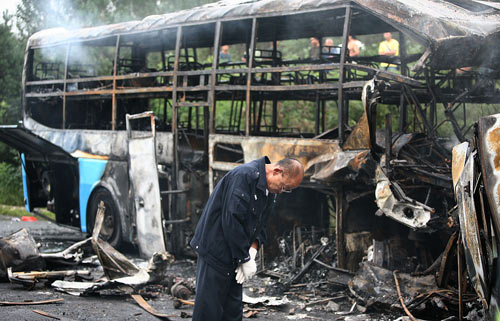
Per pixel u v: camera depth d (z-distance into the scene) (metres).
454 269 5.94
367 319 5.72
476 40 5.96
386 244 6.51
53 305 5.95
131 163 8.88
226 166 8.03
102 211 7.07
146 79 10.20
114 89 9.91
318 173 6.68
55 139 11.04
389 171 6.01
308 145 6.98
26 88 12.02
